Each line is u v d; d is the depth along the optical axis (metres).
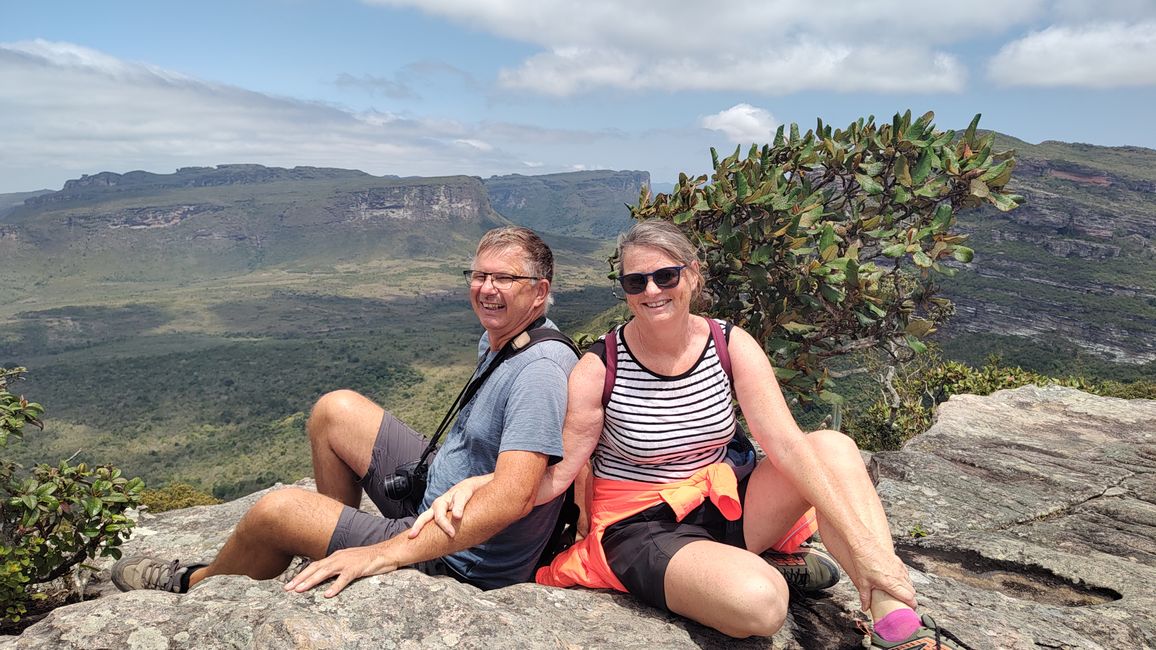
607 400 2.48
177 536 4.41
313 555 2.49
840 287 5.72
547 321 2.68
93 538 3.72
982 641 2.48
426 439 2.94
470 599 2.24
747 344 2.49
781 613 2.21
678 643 2.23
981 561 3.90
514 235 2.56
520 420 2.36
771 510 2.49
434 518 2.30
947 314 6.26
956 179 5.96
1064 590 3.56
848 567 2.26
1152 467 5.62
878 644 2.12
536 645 2.05
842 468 2.35
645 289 2.29
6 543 3.59
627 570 2.50
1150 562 3.90
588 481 2.78
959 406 7.42
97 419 199.50
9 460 3.75
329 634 1.94
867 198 6.59
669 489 2.51
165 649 1.98
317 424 2.93
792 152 6.46
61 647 2.00
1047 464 5.70
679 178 6.08
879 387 10.38
